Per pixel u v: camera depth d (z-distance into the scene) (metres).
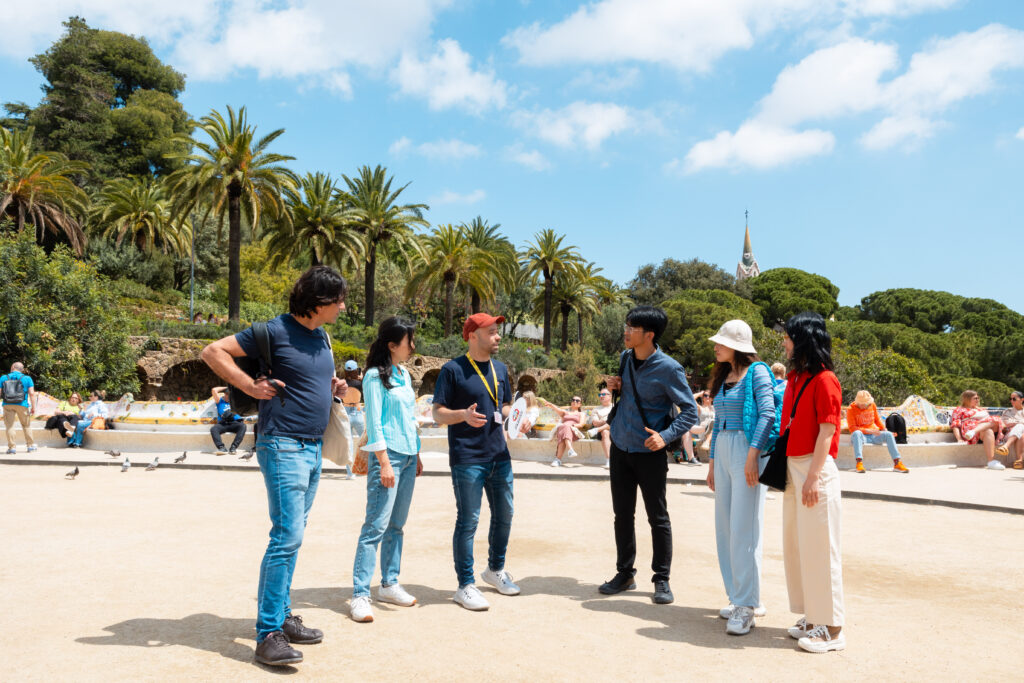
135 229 47.28
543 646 3.81
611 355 74.50
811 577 3.87
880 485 10.56
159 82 74.50
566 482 11.48
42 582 4.98
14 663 3.37
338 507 8.65
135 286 49.81
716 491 4.55
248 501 9.00
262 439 3.71
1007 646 3.92
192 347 34.72
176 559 5.76
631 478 5.03
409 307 64.38
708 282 87.31
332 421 3.99
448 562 5.89
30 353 25.88
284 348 3.72
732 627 4.09
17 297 25.91
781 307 83.88
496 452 4.74
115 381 29.25
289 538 3.62
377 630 4.02
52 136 58.91
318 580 5.17
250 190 35.44
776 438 4.29
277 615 3.51
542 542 6.77
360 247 44.09
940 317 75.00
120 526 7.18
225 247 62.03
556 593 4.97
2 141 37.31
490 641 3.87
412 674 3.34
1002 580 5.46
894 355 40.75
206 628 3.98
